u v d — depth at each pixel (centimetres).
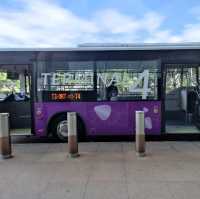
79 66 938
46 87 946
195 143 922
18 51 945
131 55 935
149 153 790
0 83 958
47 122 950
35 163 713
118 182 577
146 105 938
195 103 989
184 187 549
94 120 945
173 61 938
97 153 799
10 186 567
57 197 513
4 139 757
